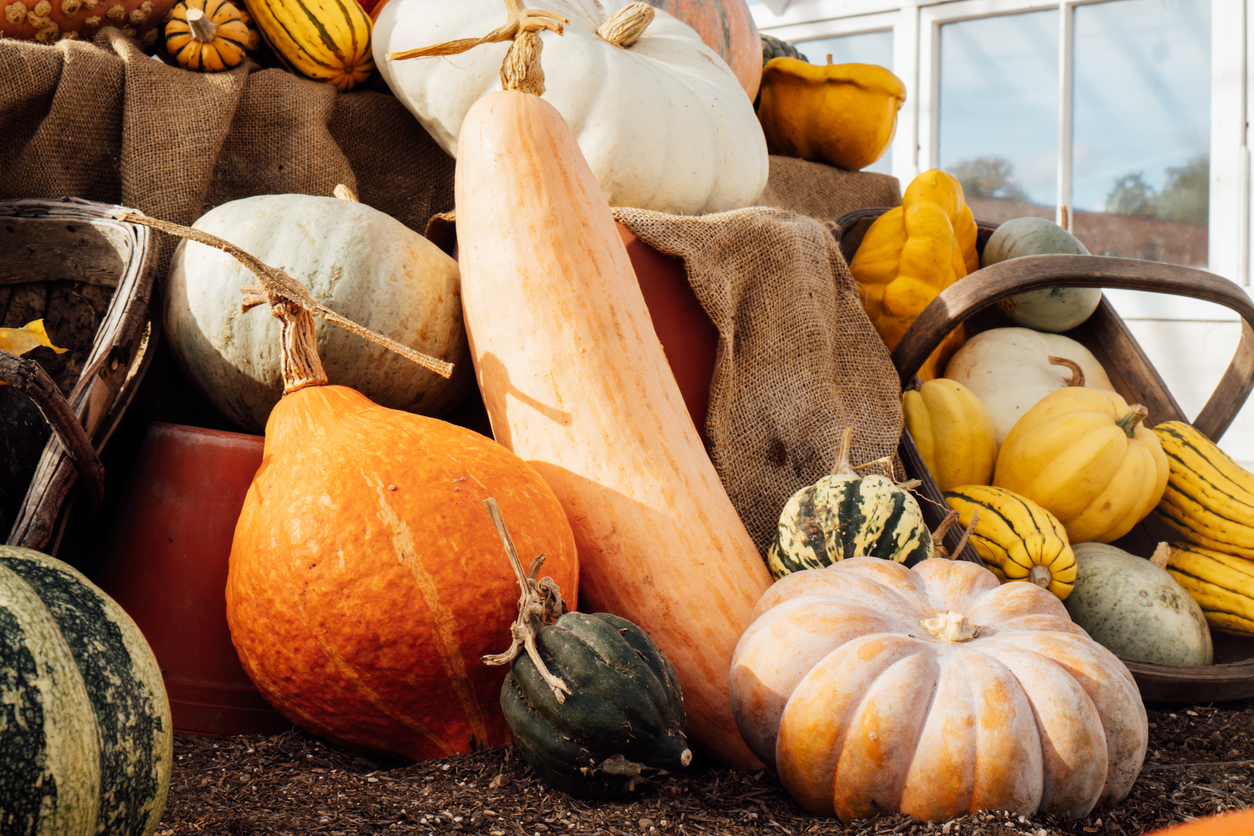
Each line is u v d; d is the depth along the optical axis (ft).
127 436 6.66
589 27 7.41
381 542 4.30
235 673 5.17
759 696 4.18
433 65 7.00
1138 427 8.10
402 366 6.12
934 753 3.75
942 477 8.07
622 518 5.19
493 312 5.54
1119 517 7.75
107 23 7.26
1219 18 15.15
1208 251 15.61
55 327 6.32
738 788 4.39
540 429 5.34
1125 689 4.04
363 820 3.81
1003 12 16.63
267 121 7.49
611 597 5.21
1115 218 16.29
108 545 5.42
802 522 5.59
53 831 2.77
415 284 6.07
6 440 5.04
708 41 9.12
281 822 3.77
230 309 5.79
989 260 10.43
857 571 4.73
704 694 5.04
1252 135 15.15
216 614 5.19
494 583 4.37
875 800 3.84
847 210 10.84
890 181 11.23
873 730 3.80
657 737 3.95
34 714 2.77
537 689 3.94
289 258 5.84
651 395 5.49
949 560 4.94
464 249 5.77
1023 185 16.92
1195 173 15.61
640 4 7.28
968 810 3.77
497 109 5.84
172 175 6.95
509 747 4.53
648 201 6.93
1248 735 5.97
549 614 4.20
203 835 3.63
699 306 6.74
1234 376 8.87
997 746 3.72
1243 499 7.94
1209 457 8.21
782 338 6.97
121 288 5.43
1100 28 16.05
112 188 7.23
